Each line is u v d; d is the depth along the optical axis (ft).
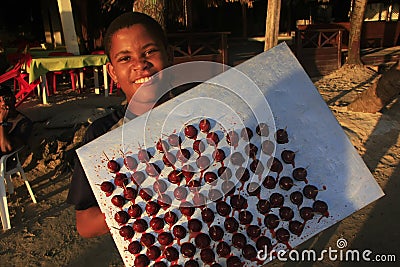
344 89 26.73
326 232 11.68
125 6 27.35
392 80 19.15
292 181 4.19
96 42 40.98
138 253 4.14
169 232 4.16
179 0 23.61
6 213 12.32
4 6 40.83
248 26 51.52
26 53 24.07
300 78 4.37
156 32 4.15
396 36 43.27
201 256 4.09
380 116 21.08
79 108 21.99
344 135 4.31
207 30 46.68
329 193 4.22
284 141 4.26
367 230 11.68
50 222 12.73
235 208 4.13
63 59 23.21
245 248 4.10
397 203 13.16
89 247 11.33
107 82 26.00
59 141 17.25
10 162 13.61
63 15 26.96
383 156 17.04
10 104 13.66
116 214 4.14
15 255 11.03
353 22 31.22
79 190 4.42
